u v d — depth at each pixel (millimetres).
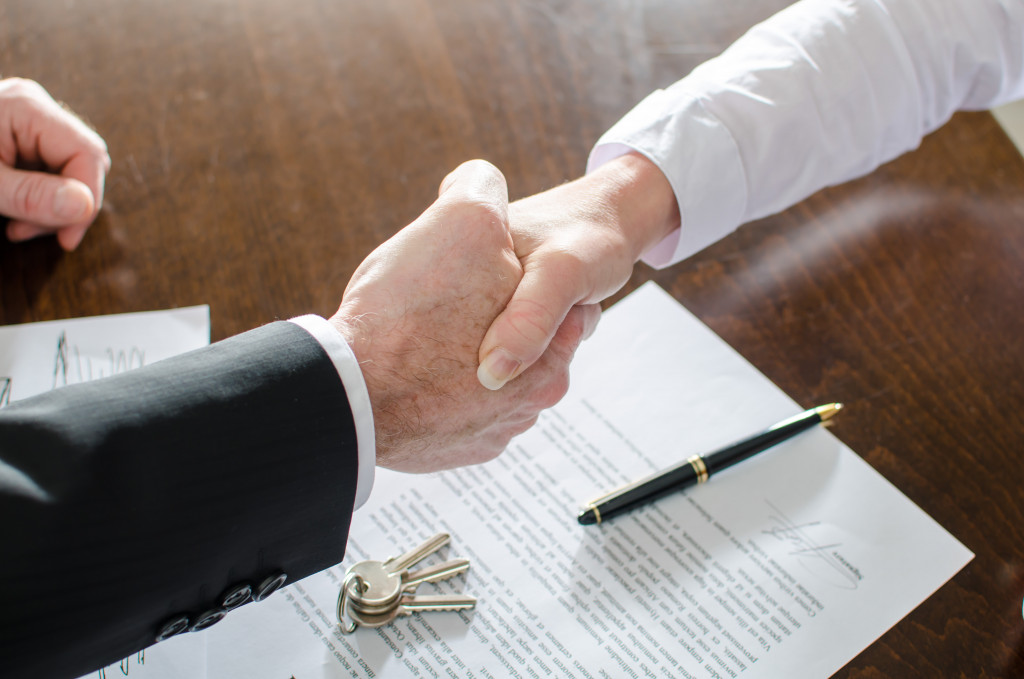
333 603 655
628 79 1042
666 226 797
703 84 822
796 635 648
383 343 615
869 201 942
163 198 916
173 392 521
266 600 652
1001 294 863
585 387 798
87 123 977
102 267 859
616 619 653
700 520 716
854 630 651
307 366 561
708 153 793
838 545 700
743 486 737
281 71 1036
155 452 503
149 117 986
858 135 856
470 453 685
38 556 469
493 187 670
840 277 876
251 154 956
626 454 754
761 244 905
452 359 628
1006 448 759
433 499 722
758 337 831
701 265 887
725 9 1119
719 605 663
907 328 837
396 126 985
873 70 833
